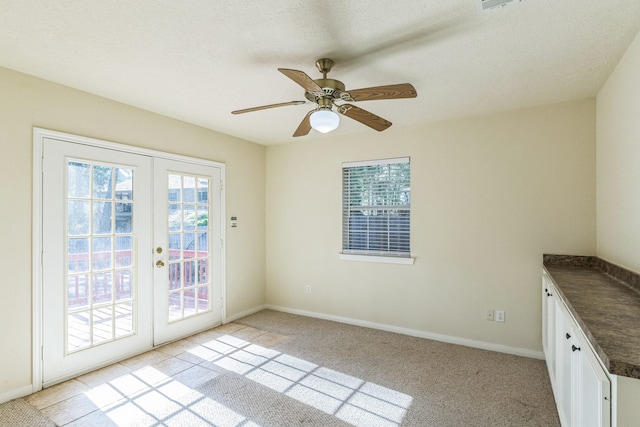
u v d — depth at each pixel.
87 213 2.77
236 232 4.20
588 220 2.83
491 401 2.31
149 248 3.23
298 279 4.42
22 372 2.39
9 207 2.33
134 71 2.36
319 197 4.25
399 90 1.94
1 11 1.65
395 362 2.95
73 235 2.68
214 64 2.24
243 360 2.99
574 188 2.88
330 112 2.03
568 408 1.71
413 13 1.67
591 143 2.82
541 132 3.00
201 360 2.99
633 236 1.95
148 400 2.34
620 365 0.91
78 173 2.72
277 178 4.59
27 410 2.21
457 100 2.87
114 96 2.83
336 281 4.12
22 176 2.39
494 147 3.20
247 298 4.38
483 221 3.25
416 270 3.60
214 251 3.91
